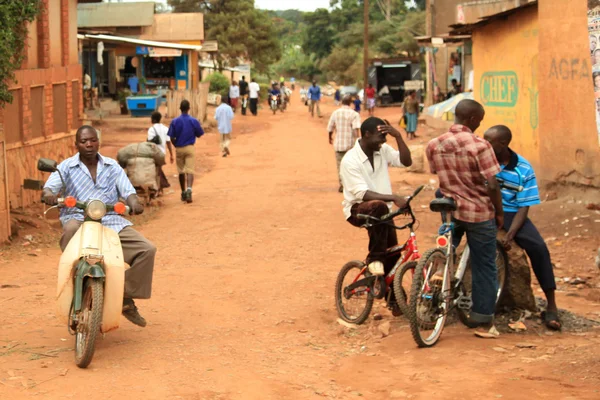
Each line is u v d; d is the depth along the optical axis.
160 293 8.20
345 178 6.73
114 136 26.62
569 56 11.90
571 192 12.16
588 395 4.71
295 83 107.56
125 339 6.39
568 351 5.79
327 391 5.09
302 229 12.06
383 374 5.43
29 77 13.09
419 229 11.79
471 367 5.46
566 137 12.11
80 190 6.12
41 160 5.79
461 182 6.14
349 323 7.02
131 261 6.14
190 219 13.15
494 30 16.14
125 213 5.82
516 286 6.78
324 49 106.19
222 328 6.88
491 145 6.42
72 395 4.89
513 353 5.85
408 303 6.23
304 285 8.59
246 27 69.62
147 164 14.23
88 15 43.78
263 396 4.98
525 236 6.67
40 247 10.71
